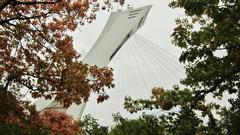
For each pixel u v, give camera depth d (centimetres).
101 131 5594
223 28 1669
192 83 2048
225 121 2391
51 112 2033
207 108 2283
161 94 2170
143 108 2236
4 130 1819
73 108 8631
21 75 1806
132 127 2380
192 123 2162
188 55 1817
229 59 1820
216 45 1819
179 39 1873
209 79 1969
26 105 1877
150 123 2217
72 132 2027
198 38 1831
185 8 1622
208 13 1609
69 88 1697
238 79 1925
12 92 1848
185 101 2095
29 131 1877
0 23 1712
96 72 1730
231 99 2216
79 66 1722
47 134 1934
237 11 1577
